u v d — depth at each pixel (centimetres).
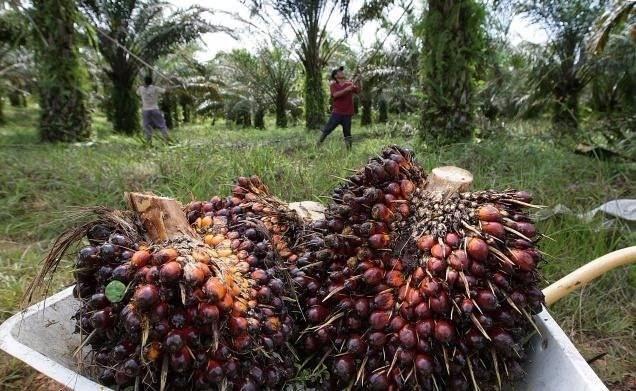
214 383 117
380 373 127
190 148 586
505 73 1189
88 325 124
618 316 268
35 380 225
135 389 115
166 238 128
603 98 950
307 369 145
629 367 235
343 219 143
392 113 1984
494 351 126
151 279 113
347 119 805
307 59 1466
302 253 168
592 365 234
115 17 1317
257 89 2180
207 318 111
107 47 1358
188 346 114
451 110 624
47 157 614
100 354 124
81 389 114
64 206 416
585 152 545
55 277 295
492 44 970
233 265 132
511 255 126
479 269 122
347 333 137
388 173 139
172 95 2098
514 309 128
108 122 1908
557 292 159
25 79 1622
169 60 2144
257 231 149
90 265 124
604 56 850
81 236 139
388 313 128
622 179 475
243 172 444
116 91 1423
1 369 230
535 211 353
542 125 1007
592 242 319
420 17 694
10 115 1911
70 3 909
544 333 139
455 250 126
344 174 439
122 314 112
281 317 133
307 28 1413
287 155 639
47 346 142
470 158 520
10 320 137
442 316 124
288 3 1384
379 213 135
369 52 1894
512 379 135
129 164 542
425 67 643
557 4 960
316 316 141
